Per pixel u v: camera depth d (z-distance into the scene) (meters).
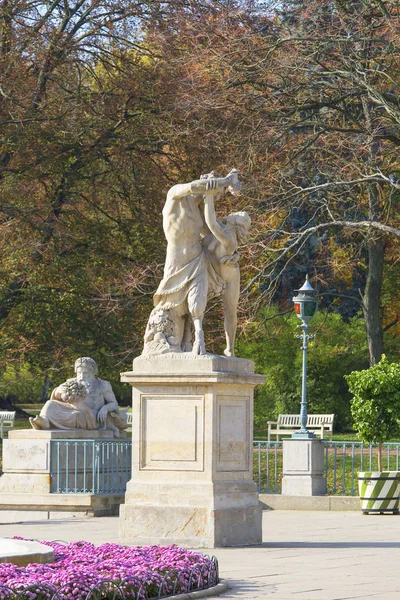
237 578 14.09
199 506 17.47
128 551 14.06
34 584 11.18
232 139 37.94
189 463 17.73
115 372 43.09
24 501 25.03
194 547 17.42
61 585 11.50
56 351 42.44
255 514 18.17
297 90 36.75
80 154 43.31
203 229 18.69
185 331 18.66
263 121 36.66
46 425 25.88
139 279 40.34
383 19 34.41
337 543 18.55
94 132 42.97
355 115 39.09
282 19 39.97
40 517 24.83
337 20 37.22
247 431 18.31
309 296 29.61
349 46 35.84
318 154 38.06
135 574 12.37
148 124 42.12
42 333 42.25
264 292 37.09
